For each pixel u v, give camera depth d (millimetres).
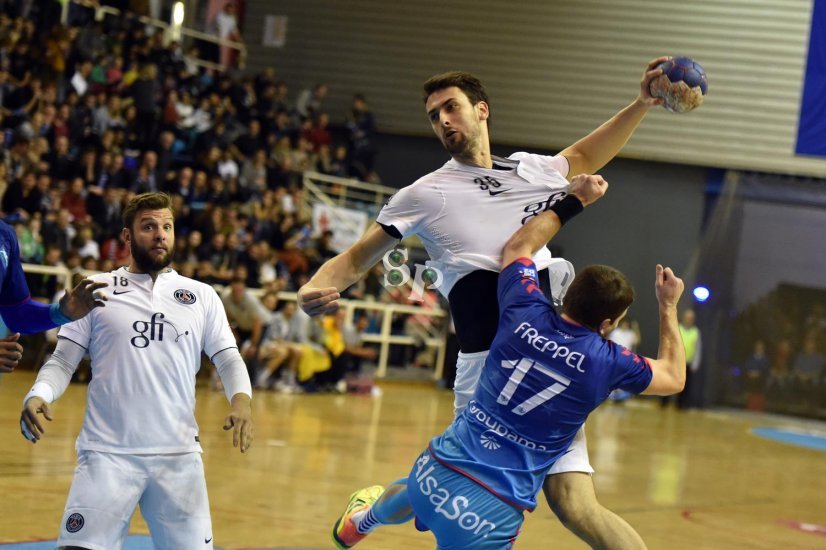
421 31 22141
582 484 4055
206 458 8617
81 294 3768
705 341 20641
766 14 20500
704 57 20797
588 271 4000
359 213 19000
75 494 3809
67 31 16625
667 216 21203
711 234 20781
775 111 20422
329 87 22562
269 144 19391
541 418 3848
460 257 4207
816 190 20234
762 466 11922
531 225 4129
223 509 6715
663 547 6711
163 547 3969
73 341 3996
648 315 21219
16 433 8805
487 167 4309
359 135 21250
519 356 3877
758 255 20547
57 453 8062
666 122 21016
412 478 3971
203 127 18312
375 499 4746
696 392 20500
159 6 20594
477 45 21859
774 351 20328
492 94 21750
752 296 20516
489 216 4223
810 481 10930
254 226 17000
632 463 10938
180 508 3934
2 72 15367
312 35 22672
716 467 11359
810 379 20047
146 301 4031
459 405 4340
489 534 3832
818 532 7824
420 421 13156
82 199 14641
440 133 4266
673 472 10539
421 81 22109
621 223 21422
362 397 15883
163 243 4062
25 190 13867
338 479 8180
